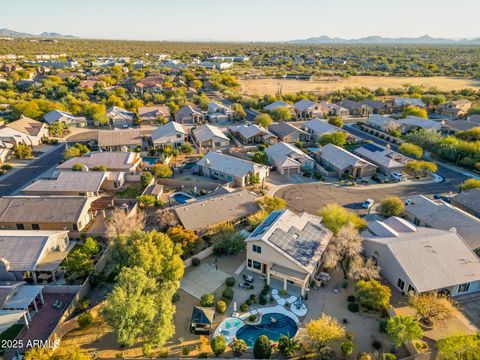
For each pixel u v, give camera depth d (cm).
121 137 9800
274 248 4556
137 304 3553
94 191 6800
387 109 14700
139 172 8206
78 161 8112
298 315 4159
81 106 13725
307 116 13888
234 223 6031
